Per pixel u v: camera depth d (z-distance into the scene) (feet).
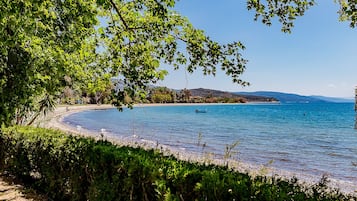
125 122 157.58
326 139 101.91
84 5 17.85
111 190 15.03
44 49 20.16
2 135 27.61
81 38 22.24
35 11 16.19
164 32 20.11
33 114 41.57
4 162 27.40
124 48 20.92
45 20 18.49
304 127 143.84
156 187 12.79
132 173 13.89
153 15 19.07
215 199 10.90
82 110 290.56
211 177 11.62
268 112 291.38
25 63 19.72
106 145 18.85
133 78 20.34
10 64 20.01
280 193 10.19
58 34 21.31
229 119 191.62
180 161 15.60
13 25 16.62
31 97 23.68
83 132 102.73
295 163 59.26
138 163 13.93
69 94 41.47
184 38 19.86
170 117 204.03
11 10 15.16
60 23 20.83
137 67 20.42
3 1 15.11
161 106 440.04
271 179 12.82
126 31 20.38
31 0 15.07
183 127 133.08
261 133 115.34
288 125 153.58
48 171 21.22
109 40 21.39
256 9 18.88
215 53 19.15
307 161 61.67
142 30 20.56
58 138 22.06
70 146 19.44
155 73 20.44
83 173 17.87
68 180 19.42
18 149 25.26
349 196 11.49
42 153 22.13
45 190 21.85
